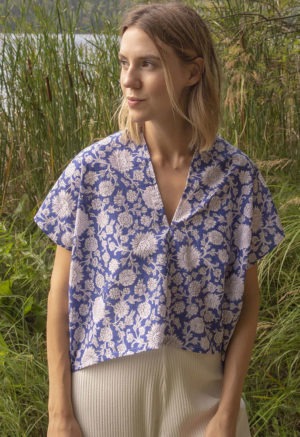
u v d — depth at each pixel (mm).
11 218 3430
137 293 1367
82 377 1395
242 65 3395
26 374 2385
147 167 1391
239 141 3553
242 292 1440
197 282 1397
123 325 1368
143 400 1380
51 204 1410
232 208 1435
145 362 1370
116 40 3602
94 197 1393
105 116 3543
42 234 3240
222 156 1434
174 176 1411
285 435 2275
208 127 1402
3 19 3537
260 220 1481
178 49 1343
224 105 3336
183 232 1388
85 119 3529
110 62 3613
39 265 2867
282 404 2352
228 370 1458
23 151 3498
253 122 3562
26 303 2748
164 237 1366
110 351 1365
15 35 3541
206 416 1433
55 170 3477
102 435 1386
